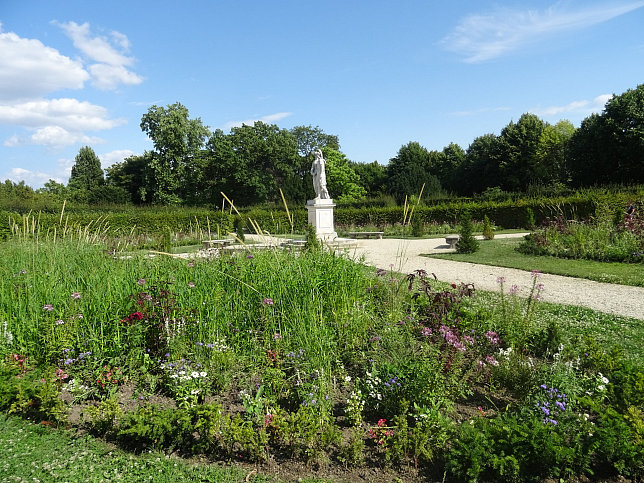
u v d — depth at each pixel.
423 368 4.48
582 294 10.22
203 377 4.79
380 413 4.44
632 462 3.53
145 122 53.88
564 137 52.75
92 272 7.55
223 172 55.69
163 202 53.41
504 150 52.47
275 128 64.69
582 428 3.81
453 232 29.64
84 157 81.44
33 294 6.61
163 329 5.58
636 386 4.30
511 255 16.64
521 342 5.81
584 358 5.22
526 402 4.34
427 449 3.74
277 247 8.23
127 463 3.71
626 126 37.88
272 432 3.98
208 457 3.88
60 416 4.30
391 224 33.50
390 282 7.73
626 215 18.17
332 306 6.35
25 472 3.55
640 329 7.31
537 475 3.53
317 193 22.95
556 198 28.73
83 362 5.16
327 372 4.93
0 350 5.57
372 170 72.44
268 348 5.50
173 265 7.74
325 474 3.64
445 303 6.42
